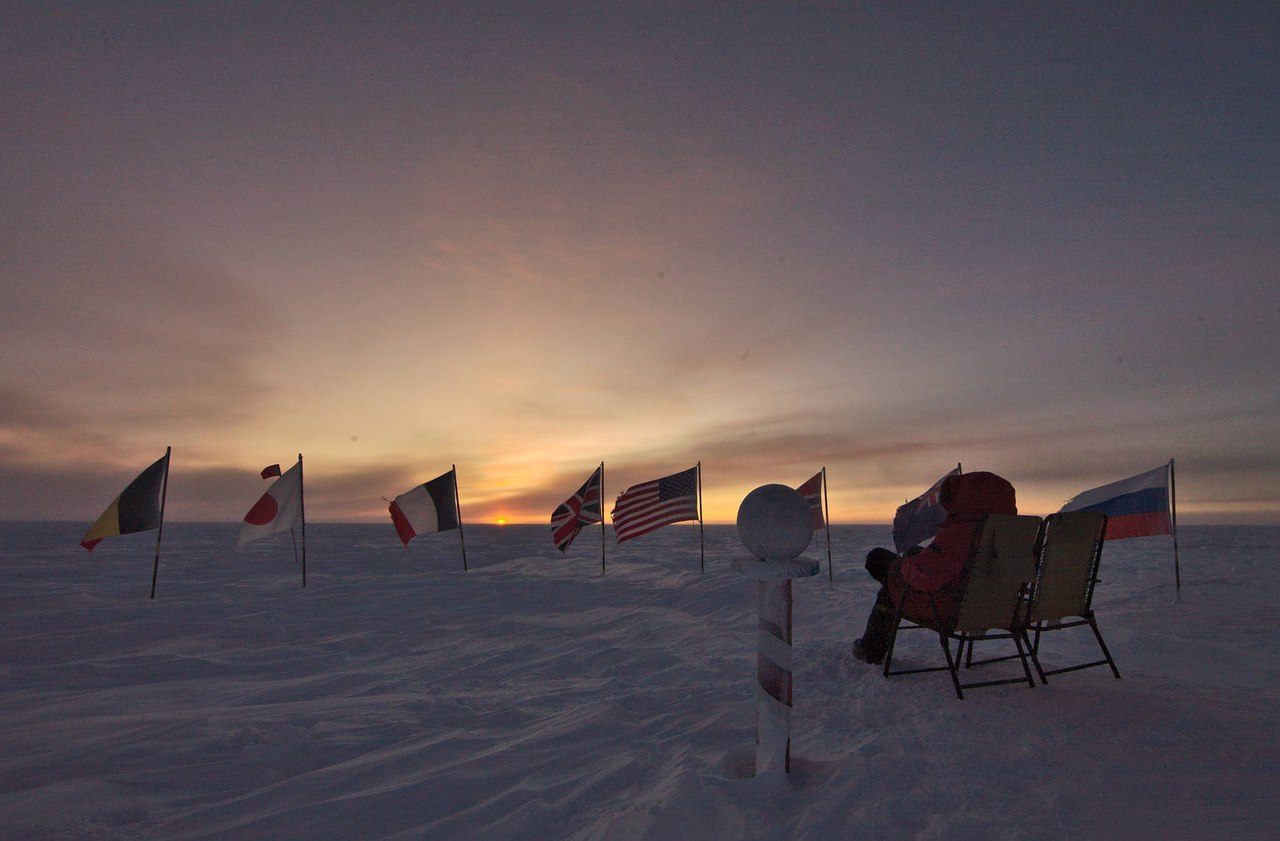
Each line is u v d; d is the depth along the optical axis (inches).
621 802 105.7
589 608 402.3
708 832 92.2
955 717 141.6
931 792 103.3
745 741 135.9
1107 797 100.3
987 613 166.1
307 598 440.1
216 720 159.9
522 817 100.5
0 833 99.0
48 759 132.2
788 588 113.5
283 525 544.7
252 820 102.6
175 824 102.3
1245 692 162.1
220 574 657.6
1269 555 787.4
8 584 532.7
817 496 522.6
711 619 347.3
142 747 138.7
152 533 2364.7
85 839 97.1
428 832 97.0
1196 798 99.7
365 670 238.1
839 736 135.1
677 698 173.3
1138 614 312.3
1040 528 173.0
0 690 210.8
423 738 145.5
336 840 96.0
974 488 168.1
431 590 486.0
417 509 686.5
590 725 147.7
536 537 2544.3
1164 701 152.6
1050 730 131.1
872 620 196.9
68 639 294.2
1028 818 93.6
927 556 167.9
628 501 611.8
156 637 306.3
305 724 157.8
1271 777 107.1
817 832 91.4
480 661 251.0
